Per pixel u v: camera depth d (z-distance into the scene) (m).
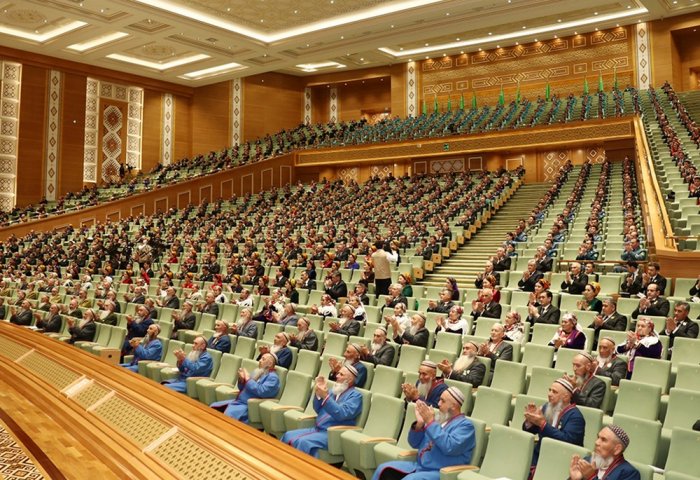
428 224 15.42
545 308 7.56
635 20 23.36
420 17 19.80
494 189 17.59
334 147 25.25
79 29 20.95
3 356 7.48
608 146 20.48
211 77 26.59
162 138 27.62
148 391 5.21
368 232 15.29
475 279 11.57
